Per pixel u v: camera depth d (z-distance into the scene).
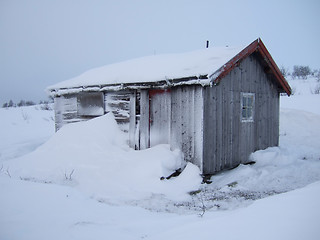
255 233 2.34
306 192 3.22
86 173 7.04
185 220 3.97
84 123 8.78
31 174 7.06
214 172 7.47
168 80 7.45
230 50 8.52
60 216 3.69
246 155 8.70
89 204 4.43
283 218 2.53
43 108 30.36
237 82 8.27
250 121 8.85
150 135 8.25
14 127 19.22
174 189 6.31
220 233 2.52
